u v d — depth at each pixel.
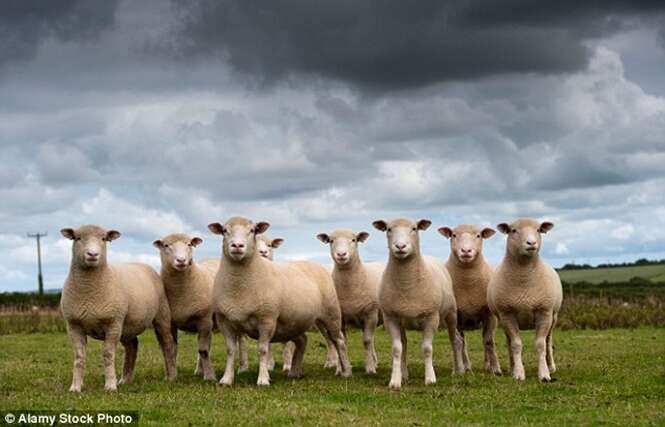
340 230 19.36
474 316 19.67
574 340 28.66
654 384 16.86
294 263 19.12
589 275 87.56
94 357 24.59
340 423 12.70
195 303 18.34
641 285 60.84
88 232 16.08
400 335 17.48
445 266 19.86
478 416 13.59
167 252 18.00
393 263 17.20
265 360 17.31
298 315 17.94
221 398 15.09
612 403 14.69
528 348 26.05
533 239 17.22
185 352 25.88
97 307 16.30
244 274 16.95
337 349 19.33
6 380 18.81
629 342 27.53
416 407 14.45
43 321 38.41
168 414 13.48
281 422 12.87
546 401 14.97
